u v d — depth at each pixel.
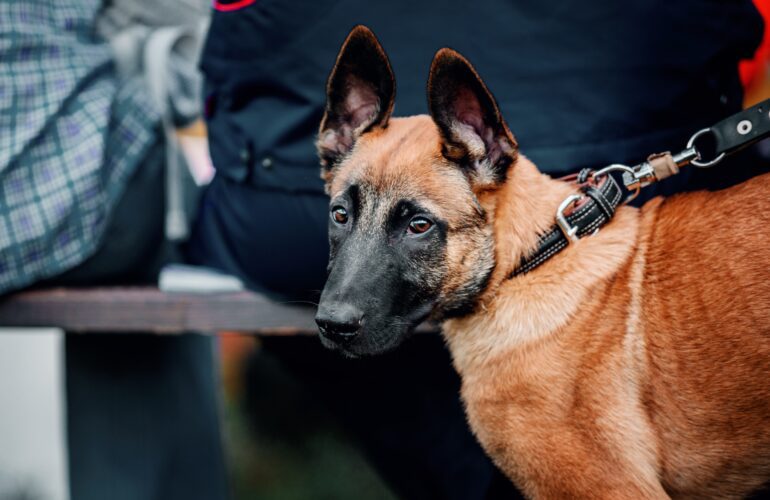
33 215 3.79
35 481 5.81
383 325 2.80
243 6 3.43
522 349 2.87
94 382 4.29
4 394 5.91
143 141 4.07
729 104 3.39
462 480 3.57
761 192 2.84
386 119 3.07
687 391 2.79
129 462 4.32
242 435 6.43
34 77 3.85
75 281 4.03
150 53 4.28
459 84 2.87
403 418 3.77
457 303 2.97
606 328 2.84
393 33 3.25
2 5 3.83
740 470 2.83
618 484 2.71
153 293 3.79
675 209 2.98
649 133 3.18
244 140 3.62
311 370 4.00
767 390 2.71
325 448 6.23
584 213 2.95
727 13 3.14
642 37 3.09
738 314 2.74
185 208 4.60
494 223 2.98
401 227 2.87
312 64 3.38
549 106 3.16
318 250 3.53
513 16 3.12
